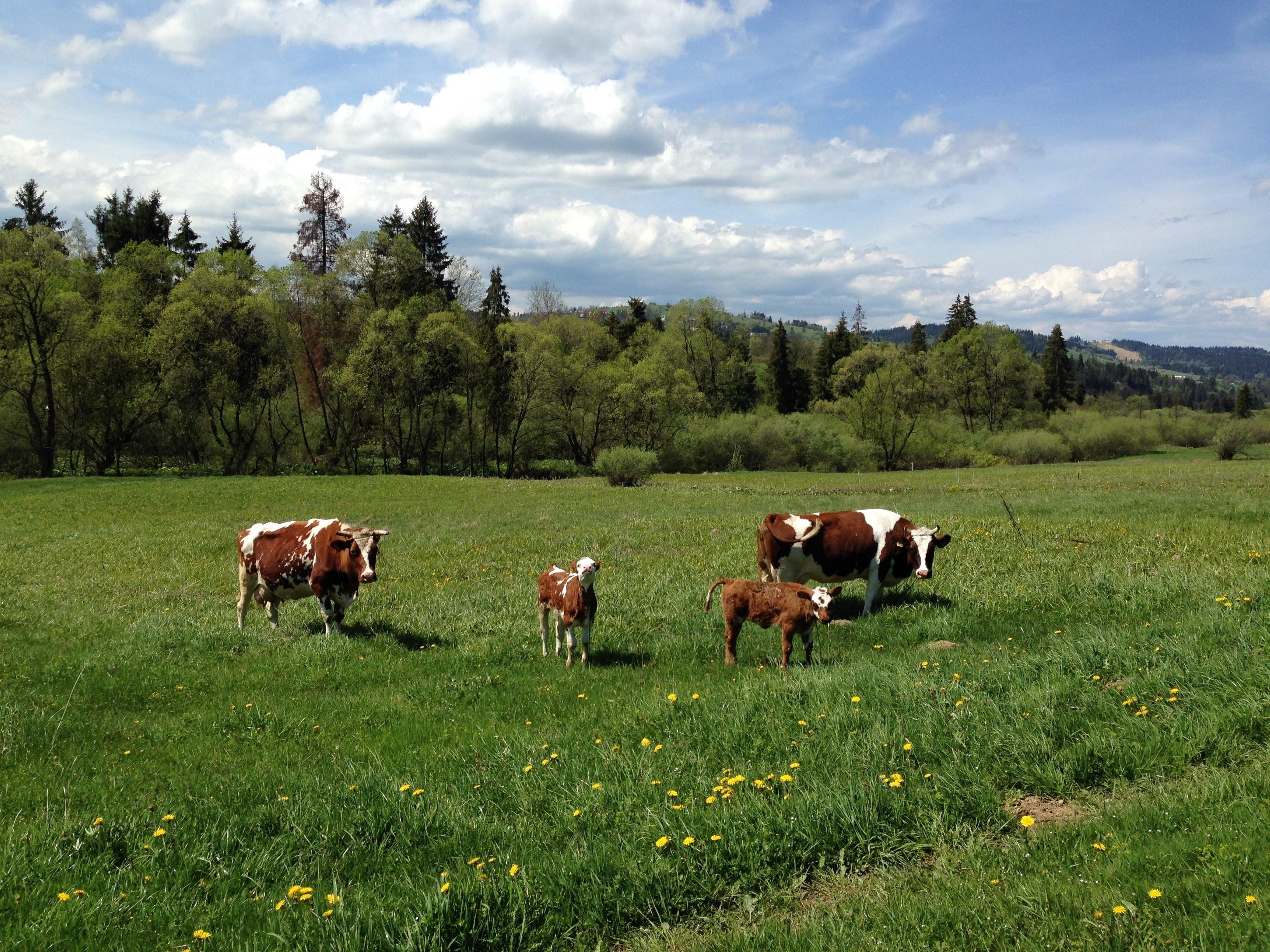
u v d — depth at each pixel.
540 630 13.73
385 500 43.44
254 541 15.16
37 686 11.65
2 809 7.02
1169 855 4.91
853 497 38.91
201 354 65.81
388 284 87.31
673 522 27.81
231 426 75.12
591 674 11.79
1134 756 6.42
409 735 9.37
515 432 81.19
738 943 4.72
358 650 13.36
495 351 75.81
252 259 82.12
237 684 11.86
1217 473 47.19
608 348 107.38
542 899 5.23
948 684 8.53
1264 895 4.30
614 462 51.88
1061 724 7.08
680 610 15.18
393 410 73.81
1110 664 8.53
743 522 26.28
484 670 12.21
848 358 96.44
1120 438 92.31
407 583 20.33
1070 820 5.91
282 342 70.69
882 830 5.79
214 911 5.36
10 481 53.47
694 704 8.98
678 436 82.38
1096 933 4.27
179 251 101.94
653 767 7.29
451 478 57.31
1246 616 9.44
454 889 5.10
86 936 5.04
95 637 15.12
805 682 9.20
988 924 4.54
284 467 73.44
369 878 5.85
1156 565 14.98
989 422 98.31
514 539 26.67
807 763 7.03
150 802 7.20
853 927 4.71
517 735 8.86
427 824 6.53
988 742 6.93
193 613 17.12
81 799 7.33
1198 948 4.03
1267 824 5.03
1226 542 16.42
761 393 122.56
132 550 27.58
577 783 7.09
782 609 11.35
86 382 65.06
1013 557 17.02
